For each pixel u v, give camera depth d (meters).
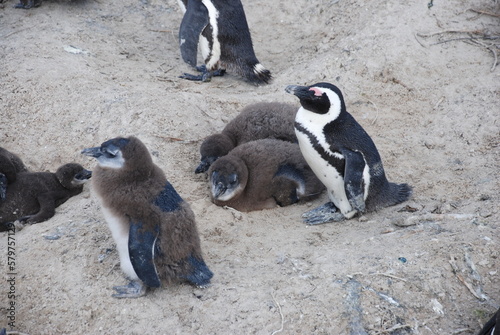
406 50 20.00
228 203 14.39
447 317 10.43
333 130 13.11
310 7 24.25
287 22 24.17
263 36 23.64
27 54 19.64
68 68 19.12
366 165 13.09
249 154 14.69
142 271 10.02
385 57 19.92
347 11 22.80
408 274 11.03
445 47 20.05
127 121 16.64
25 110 17.47
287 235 13.08
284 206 14.95
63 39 21.14
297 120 13.40
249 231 13.24
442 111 17.91
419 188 14.76
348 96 18.95
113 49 21.58
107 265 11.65
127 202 10.33
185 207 10.80
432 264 11.24
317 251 12.09
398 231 12.64
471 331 10.19
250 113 16.42
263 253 12.24
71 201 14.71
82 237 12.55
